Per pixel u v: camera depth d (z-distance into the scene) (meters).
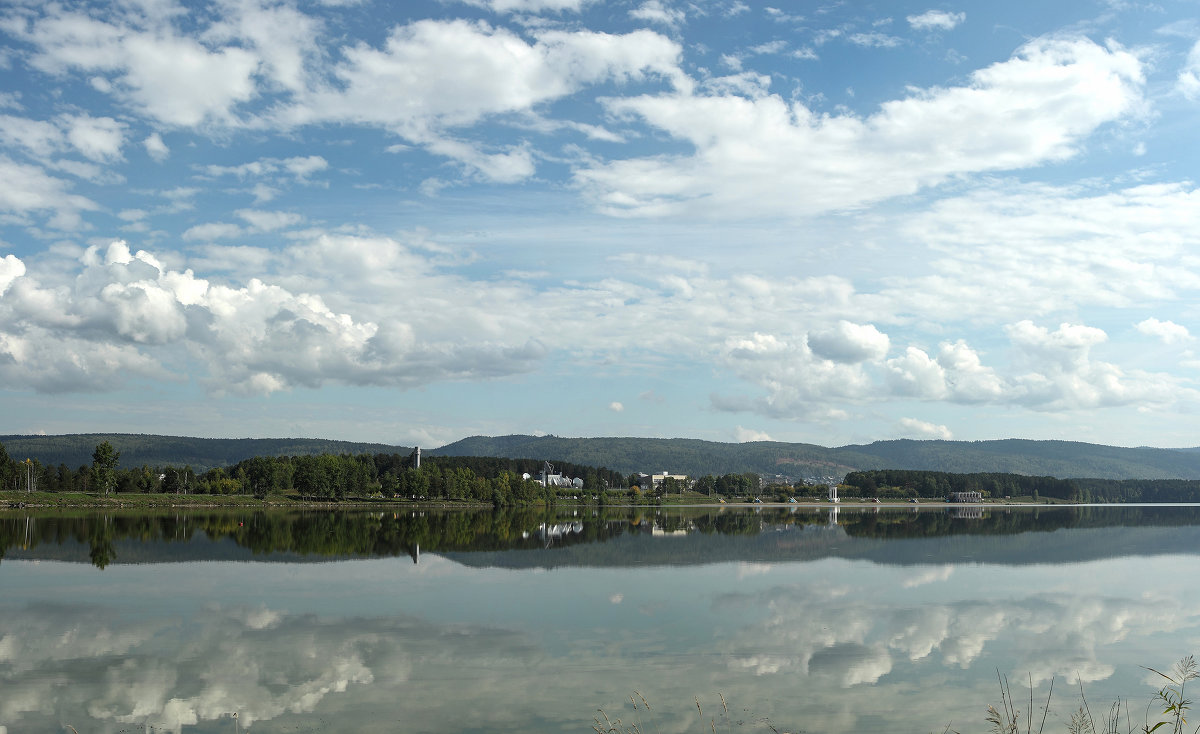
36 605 44.91
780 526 127.25
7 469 186.25
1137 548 84.69
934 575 59.97
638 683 30.08
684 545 85.75
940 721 26.48
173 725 25.58
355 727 25.33
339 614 42.56
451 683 29.95
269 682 30.06
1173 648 36.75
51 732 24.97
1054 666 33.44
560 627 39.50
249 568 61.09
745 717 26.48
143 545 78.38
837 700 28.38
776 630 39.28
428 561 66.88
